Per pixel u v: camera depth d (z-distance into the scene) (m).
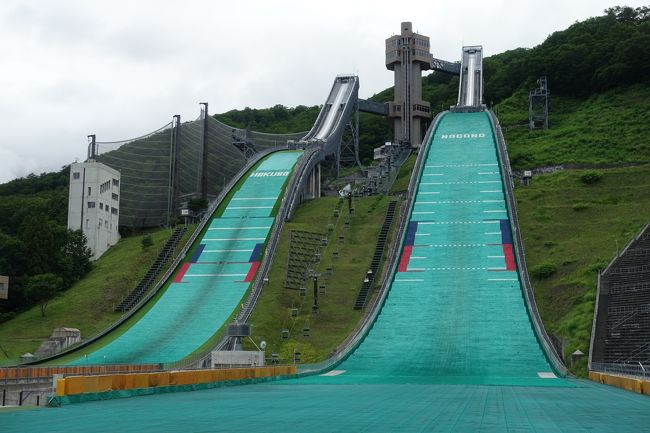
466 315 80.69
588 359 64.12
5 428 21.48
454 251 99.38
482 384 52.12
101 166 128.38
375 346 74.31
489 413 27.56
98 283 105.19
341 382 54.56
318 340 80.75
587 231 102.75
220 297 92.81
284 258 103.94
